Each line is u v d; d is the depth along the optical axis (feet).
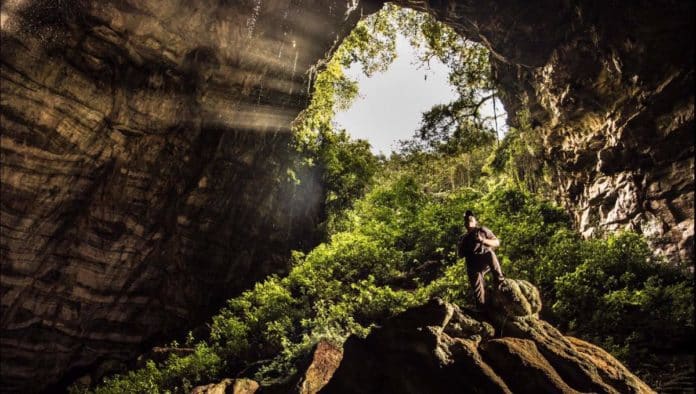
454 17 59.16
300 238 68.64
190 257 47.14
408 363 18.72
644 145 45.42
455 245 43.73
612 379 17.51
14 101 29.73
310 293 38.55
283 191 63.16
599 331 27.76
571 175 57.52
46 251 35.47
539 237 42.16
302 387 20.88
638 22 41.70
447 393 17.35
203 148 44.01
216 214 49.24
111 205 38.52
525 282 23.04
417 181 73.31
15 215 32.37
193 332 42.47
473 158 96.43
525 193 60.59
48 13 28.94
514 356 17.94
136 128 37.06
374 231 50.98
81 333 39.50
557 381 17.02
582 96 51.01
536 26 52.60
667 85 42.22
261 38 42.47
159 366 35.06
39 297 36.01
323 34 49.29
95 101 33.47
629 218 47.96
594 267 33.17
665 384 22.65
